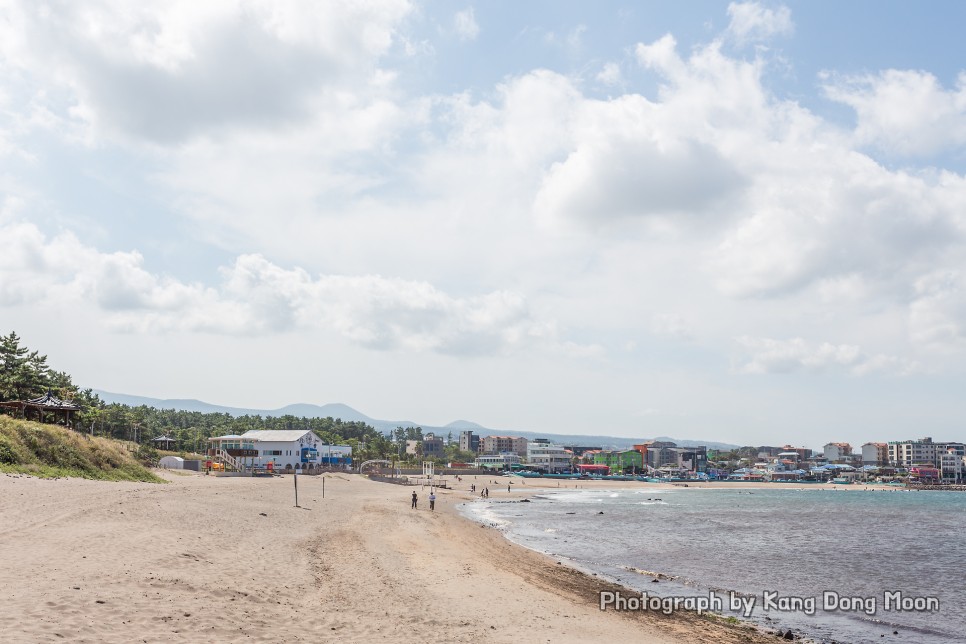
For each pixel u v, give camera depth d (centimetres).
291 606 1912
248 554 2656
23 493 3438
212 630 1538
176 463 9794
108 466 5569
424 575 2839
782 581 4088
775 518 9969
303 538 3466
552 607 2486
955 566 5069
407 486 13125
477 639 1827
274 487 7512
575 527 7300
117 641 1350
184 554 2359
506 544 4931
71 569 1891
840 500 17862
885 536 7462
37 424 5438
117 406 16325
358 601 2122
